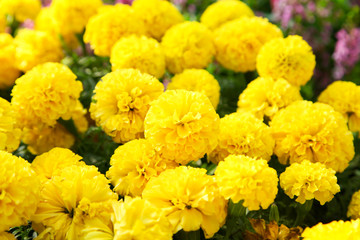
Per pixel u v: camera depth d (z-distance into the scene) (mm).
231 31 913
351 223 592
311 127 705
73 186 606
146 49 818
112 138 740
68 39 1021
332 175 646
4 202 577
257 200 598
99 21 885
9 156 602
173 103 638
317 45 1451
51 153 675
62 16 970
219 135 696
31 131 787
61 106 743
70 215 614
